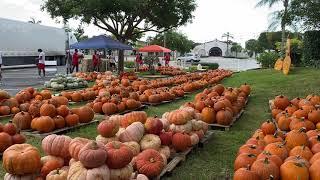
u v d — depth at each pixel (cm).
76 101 1193
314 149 500
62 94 1198
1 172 535
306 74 1878
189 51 8406
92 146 394
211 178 518
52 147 456
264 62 2994
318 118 704
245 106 1140
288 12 1549
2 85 1822
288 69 1967
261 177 424
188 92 1520
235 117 912
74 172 388
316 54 2172
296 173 417
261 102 1238
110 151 405
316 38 2144
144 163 484
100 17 2600
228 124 822
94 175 383
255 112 1049
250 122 908
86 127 822
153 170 480
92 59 2773
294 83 1633
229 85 1798
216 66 4116
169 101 1240
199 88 1600
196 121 682
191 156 621
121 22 2755
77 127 801
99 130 538
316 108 739
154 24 2869
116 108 978
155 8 2744
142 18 2773
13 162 416
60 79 1675
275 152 479
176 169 556
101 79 1752
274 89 1523
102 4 2384
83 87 1745
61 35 3631
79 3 2480
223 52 10581
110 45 2172
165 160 531
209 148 673
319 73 1867
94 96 1236
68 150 457
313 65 2236
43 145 464
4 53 2953
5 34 2956
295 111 764
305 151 476
